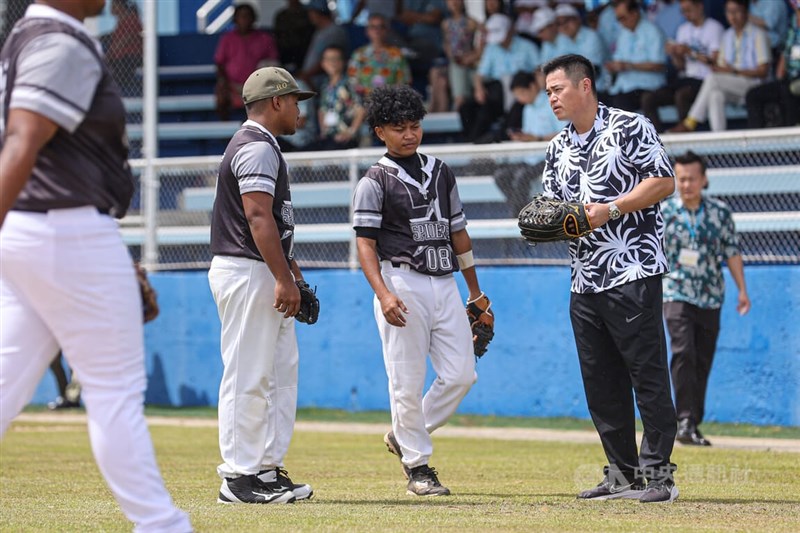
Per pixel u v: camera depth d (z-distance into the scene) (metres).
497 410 39.28
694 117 43.00
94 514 18.53
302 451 31.12
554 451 30.92
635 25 44.41
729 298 36.31
